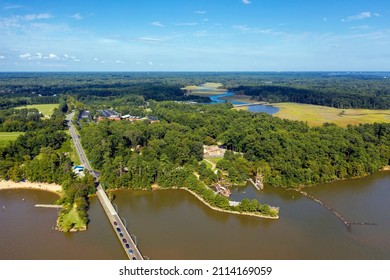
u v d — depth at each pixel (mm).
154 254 155000
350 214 199875
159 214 197625
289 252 158875
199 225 184250
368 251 161250
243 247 162250
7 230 177000
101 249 159250
